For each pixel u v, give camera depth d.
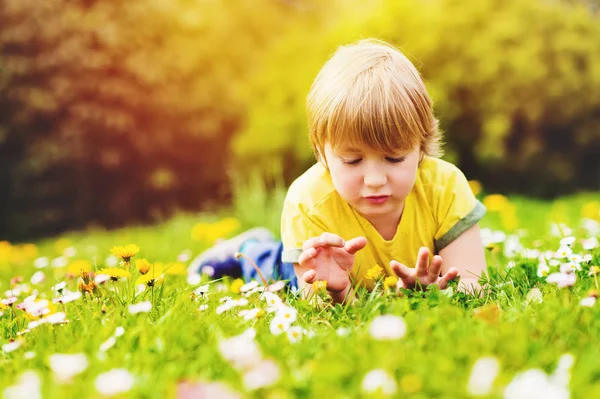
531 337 1.44
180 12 10.61
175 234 5.78
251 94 9.52
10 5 9.52
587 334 1.47
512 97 8.52
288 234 2.22
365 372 1.29
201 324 1.70
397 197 1.93
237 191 6.15
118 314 1.79
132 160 10.32
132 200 10.59
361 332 1.57
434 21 8.48
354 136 1.87
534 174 9.00
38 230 10.29
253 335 1.58
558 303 1.65
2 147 9.92
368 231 2.18
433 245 2.26
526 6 8.91
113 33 9.72
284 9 12.91
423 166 2.24
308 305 1.90
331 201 2.18
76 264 2.64
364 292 1.93
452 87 8.37
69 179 10.22
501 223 4.36
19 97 9.57
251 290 2.21
